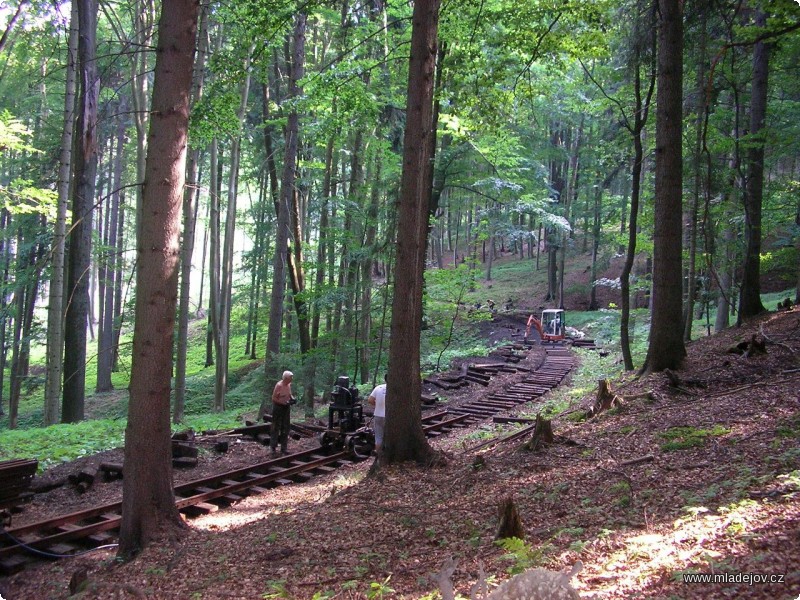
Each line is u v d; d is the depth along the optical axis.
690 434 8.45
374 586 4.80
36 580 7.48
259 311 37.94
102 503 10.36
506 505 5.68
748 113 24.38
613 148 25.88
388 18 20.19
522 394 20.05
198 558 7.00
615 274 49.41
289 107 18.25
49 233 22.31
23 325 29.39
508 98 16.02
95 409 30.28
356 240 22.44
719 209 19.50
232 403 27.52
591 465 8.06
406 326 9.91
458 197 33.03
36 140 26.77
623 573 4.30
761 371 11.84
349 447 14.00
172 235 8.28
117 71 26.58
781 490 5.29
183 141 8.35
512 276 58.25
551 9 14.06
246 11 12.78
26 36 20.06
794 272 28.98
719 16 18.08
